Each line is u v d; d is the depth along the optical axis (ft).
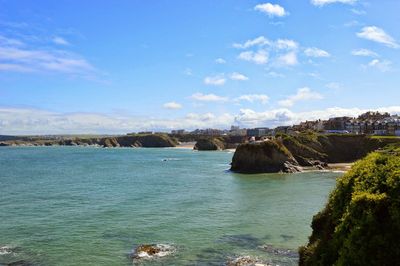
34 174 374.63
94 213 175.22
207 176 352.90
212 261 109.40
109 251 118.01
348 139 525.34
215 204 199.00
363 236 51.93
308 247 73.51
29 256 113.19
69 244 125.18
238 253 116.16
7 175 363.97
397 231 50.75
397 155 64.80
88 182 304.71
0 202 207.00
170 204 198.90
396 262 49.83
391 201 52.95
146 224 152.66
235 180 319.06
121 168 445.37
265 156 396.37
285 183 296.30
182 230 143.33
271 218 163.94
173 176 352.90
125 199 216.33
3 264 106.42
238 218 164.04
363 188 58.80
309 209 184.65
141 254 114.42
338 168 429.38
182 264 107.04
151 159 621.31
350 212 56.08
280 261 108.17
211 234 137.69
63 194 237.66
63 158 650.02
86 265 105.81
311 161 446.60
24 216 168.96
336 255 58.03
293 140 469.16
